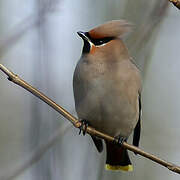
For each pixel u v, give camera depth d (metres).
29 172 12.91
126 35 12.98
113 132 12.91
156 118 16.70
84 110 12.55
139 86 12.76
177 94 17.02
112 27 12.59
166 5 12.59
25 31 12.64
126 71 12.52
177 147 16.28
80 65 12.56
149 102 16.91
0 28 15.09
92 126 12.85
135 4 14.30
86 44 12.62
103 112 12.50
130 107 12.61
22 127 15.93
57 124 12.98
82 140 14.98
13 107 16.41
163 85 17.11
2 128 15.82
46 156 12.83
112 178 13.66
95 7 15.69
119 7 15.33
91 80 12.38
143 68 13.15
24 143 15.59
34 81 13.35
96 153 14.49
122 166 13.54
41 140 12.75
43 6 12.66
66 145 14.88
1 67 10.59
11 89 16.73
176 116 16.75
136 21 14.16
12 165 15.17
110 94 12.41
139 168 15.96
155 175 16.00
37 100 13.05
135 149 10.99
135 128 13.45
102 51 12.52
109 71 12.41
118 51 12.57
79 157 14.77
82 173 14.17
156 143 16.36
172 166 10.63
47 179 12.64
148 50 13.19
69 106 16.25
